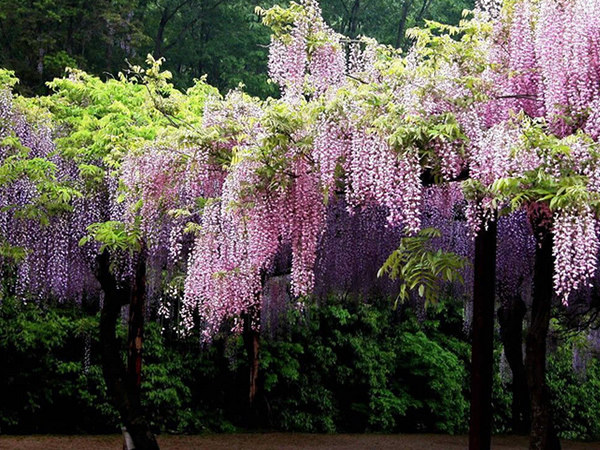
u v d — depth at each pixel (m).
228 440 12.78
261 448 11.99
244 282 7.96
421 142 6.59
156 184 8.24
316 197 7.40
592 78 6.37
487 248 7.53
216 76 22.00
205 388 14.31
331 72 8.12
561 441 16.47
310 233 7.39
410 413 16.70
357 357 16.02
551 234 7.11
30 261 9.98
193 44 20.77
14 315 12.31
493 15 7.23
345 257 10.23
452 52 6.99
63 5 17.91
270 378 14.48
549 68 6.41
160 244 9.59
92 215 9.96
